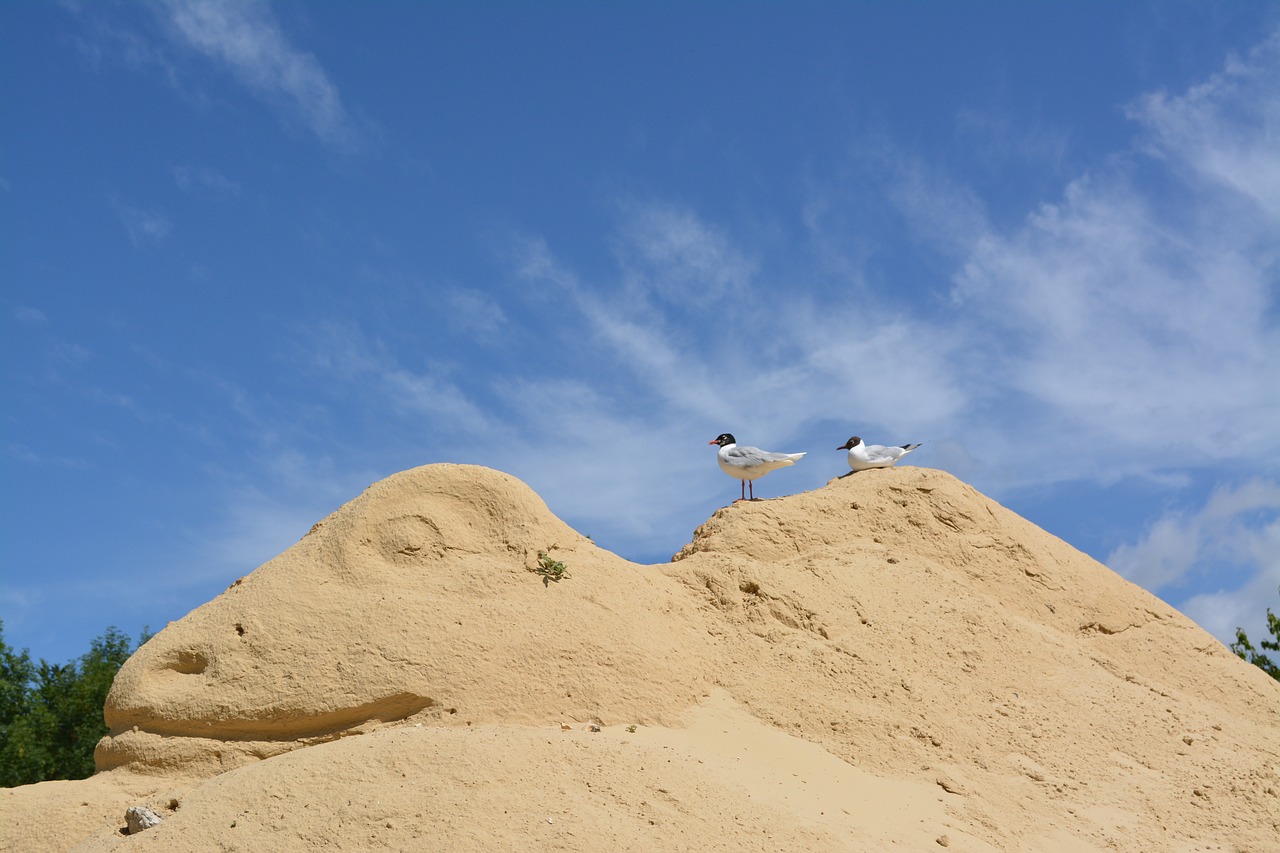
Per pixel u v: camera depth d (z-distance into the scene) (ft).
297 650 35.58
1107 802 37.01
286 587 37.42
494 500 40.14
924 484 50.44
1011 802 35.65
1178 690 45.68
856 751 36.52
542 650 35.70
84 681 75.46
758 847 28.27
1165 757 40.14
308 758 30.12
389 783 28.81
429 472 40.27
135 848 28.30
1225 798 38.29
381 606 36.37
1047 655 44.16
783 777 33.22
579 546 40.75
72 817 33.40
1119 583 51.47
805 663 39.65
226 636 36.47
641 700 35.55
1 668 77.56
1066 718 40.93
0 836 33.32
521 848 26.66
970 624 44.19
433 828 27.17
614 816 28.22
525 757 29.96
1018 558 49.26
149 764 34.99
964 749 37.78
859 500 49.42
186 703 35.29
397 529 38.70
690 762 31.55
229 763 34.50
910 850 30.50
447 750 29.86
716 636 40.29
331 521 40.09
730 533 46.57
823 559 46.06
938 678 41.16
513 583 37.91
